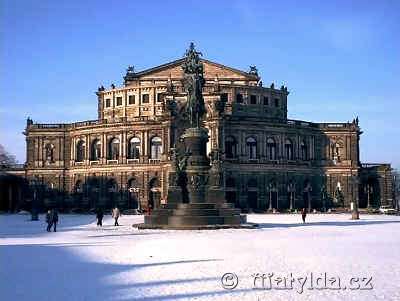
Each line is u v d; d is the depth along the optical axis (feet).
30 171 468.34
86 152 455.22
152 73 483.51
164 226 198.49
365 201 478.18
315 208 448.65
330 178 458.50
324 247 131.03
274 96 472.44
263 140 431.02
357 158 463.83
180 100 421.59
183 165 219.41
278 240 150.92
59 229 216.33
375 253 117.91
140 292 74.08
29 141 472.85
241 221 211.20
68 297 71.46
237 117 424.46
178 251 122.31
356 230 197.57
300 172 442.91
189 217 200.34
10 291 75.92
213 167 221.46
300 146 448.65
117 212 238.89
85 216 369.50
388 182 479.82
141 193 428.15
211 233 177.27
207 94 424.46
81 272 92.63
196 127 228.02
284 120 440.04
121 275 88.74
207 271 91.66
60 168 465.47
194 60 233.96
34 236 176.55
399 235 172.55
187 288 76.64
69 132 469.16
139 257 112.16
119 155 437.99
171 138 410.52
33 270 95.66
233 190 416.46
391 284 79.66
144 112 461.37
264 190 425.69
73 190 459.73
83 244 143.54
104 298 70.44
